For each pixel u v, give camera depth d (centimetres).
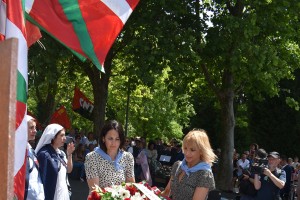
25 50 347
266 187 928
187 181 512
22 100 333
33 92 3616
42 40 1625
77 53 432
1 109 222
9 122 221
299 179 905
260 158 954
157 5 1878
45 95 3300
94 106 2145
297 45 2148
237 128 3525
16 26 347
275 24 1969
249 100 2966
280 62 2008
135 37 1886
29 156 609
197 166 511
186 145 517
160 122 4216
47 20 429
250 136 3155
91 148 2023
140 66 1808
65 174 703
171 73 1889
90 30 433
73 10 432
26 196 596
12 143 221
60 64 2162
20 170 329
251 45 1884
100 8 437
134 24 1859
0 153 221
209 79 2134
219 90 2166
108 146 557
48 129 700
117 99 3534
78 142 2144
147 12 1859
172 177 539
